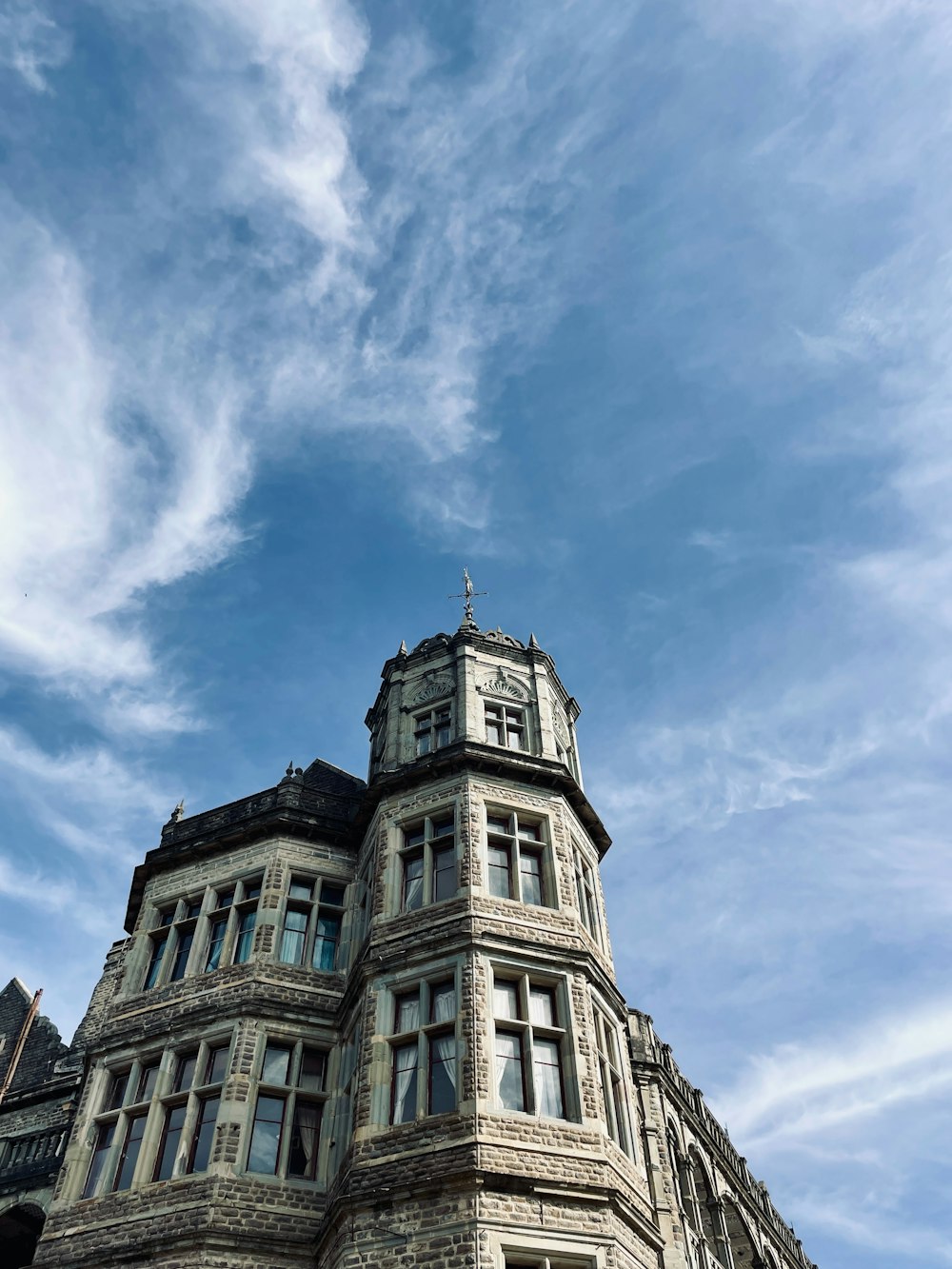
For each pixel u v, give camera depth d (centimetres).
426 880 1964
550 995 1798
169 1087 1919
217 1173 1728
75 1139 1919
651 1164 2044
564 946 1833
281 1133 1831
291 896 2198
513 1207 1464
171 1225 1689
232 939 2134
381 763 2320
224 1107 1812
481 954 1770
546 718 2350
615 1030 1916
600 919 2123
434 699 2388
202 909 2225
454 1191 1473
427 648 2536
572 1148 1568
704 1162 2575
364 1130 1625
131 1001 2112
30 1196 2144
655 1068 2241
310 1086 1909
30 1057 2714
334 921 2197
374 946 1872
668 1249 1883
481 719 2297
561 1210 1488
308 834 2298
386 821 2114
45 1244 1770
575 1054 1694
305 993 2019
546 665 2522
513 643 2534
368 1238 1475
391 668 2536
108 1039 2052
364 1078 1703
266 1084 1870
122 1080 2014
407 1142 1570
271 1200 1723
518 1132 1557
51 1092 2431
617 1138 1742
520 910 1891
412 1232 1455
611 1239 1485
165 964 2166
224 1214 1681
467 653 2436
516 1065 1673
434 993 1769
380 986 1811
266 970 2034
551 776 2138
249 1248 1661
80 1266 1706
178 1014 2008
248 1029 1922
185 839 2388
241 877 2244
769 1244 3127
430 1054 1692
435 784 2120
